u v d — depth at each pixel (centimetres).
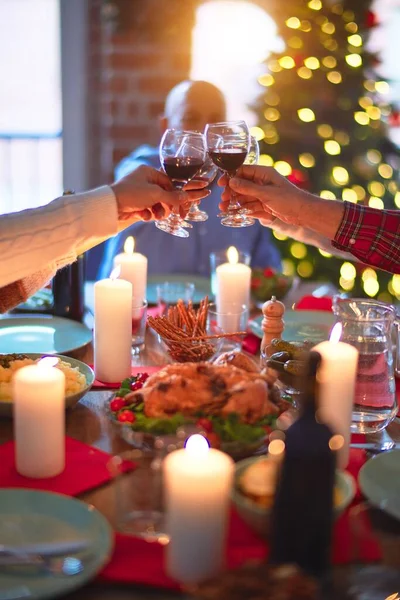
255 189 181
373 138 334
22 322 195
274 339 160
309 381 108
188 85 272
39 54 463
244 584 97
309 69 323
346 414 129
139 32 386
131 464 113
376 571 103
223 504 104
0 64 464
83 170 413
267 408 133
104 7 383
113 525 116
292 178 308
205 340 164
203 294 229
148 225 277
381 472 126
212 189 283
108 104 400
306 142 333
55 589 101
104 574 106
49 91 474
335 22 321
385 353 146
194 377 132
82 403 154
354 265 330
